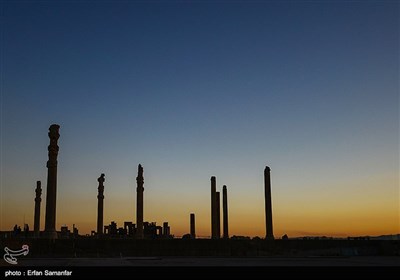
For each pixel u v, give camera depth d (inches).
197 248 2536.9
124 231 3590.1
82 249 2357.3
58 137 2380.7
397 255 2652.6
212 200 3361.2
